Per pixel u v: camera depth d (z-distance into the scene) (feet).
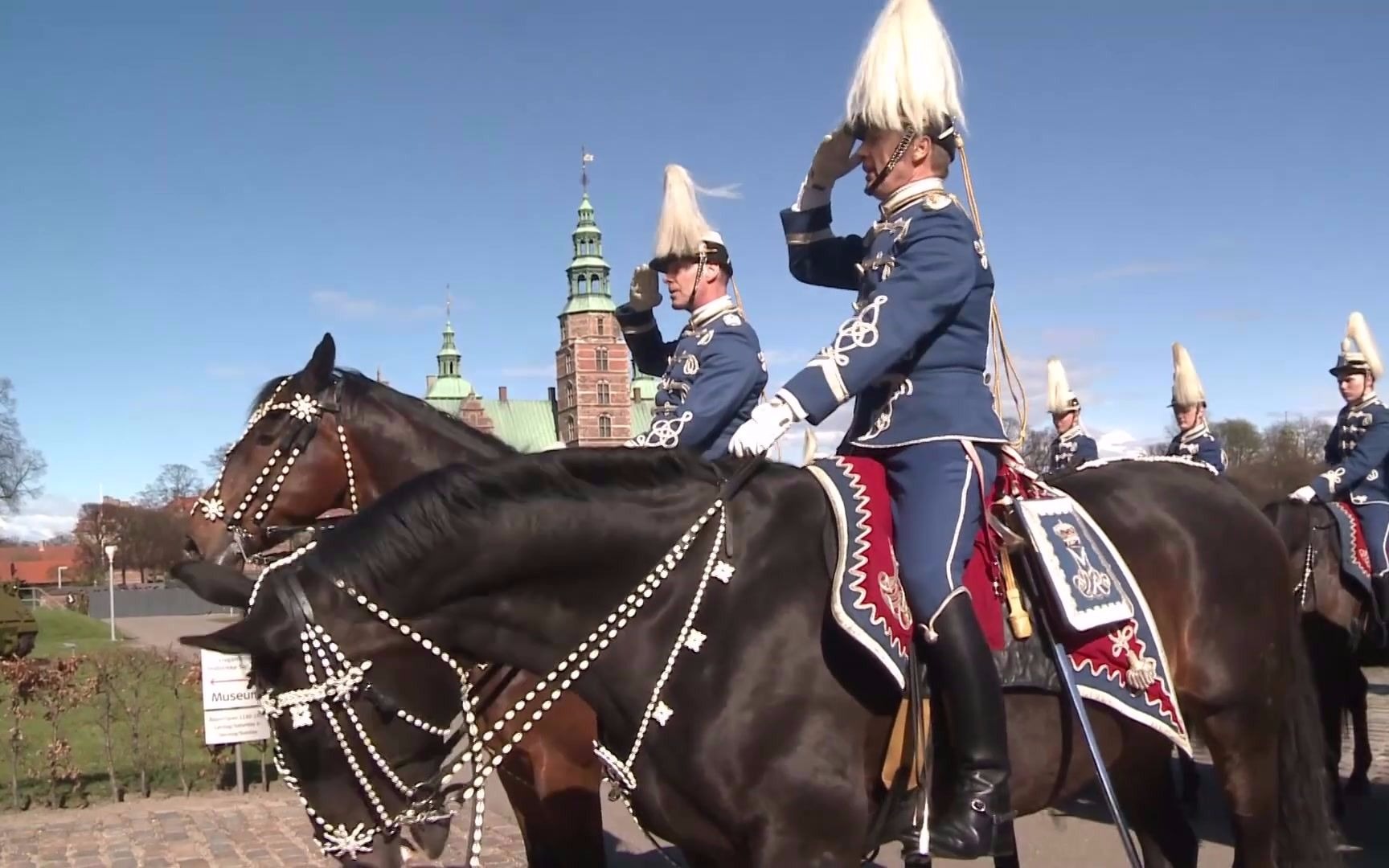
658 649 9.05
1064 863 20.17
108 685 30.68
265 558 13.76
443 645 8.87
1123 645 10.14
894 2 10.14
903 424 9.62
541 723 12.17
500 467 9.11
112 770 28.81
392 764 8.70
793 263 11.52
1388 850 20.27
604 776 11.91
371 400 13.91
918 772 8.91
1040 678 9.74
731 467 9.78
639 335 16.10
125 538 204.54
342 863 8.68
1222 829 21.93
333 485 13.85
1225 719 11.51
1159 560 11.23
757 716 8.77
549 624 9.18
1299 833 11.90
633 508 9.22
